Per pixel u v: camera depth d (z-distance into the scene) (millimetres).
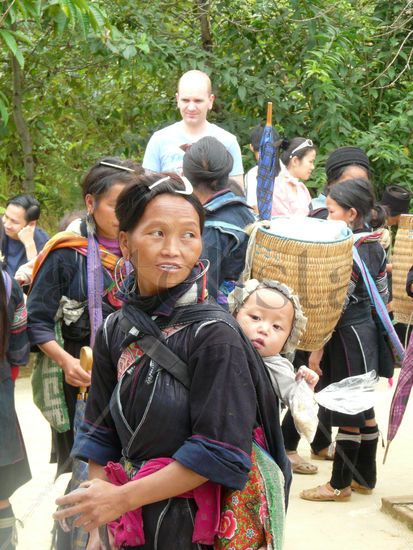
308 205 6086
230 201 3650
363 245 4695
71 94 9461
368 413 4652
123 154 9367
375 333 4699
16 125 8805
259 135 6301
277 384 2557
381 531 4195
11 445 3260
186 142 5875
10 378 3312
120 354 2184
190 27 9539
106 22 6957
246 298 2623
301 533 4156
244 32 9406
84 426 2293
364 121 9727
